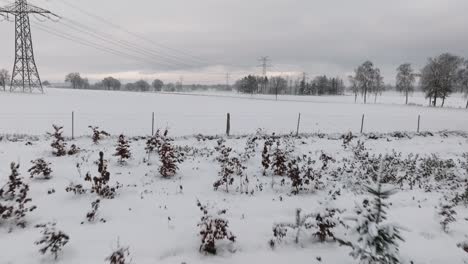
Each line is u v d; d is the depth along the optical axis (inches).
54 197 294.5
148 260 200.1
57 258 196.7
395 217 290.7
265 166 406.6
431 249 234.2
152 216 267.0
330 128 1088.8
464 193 359.3
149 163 436.1
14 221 240.2
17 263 190.1
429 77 3031.5
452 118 1665.8
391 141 762.2
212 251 213.0
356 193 355.9
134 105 1779.0
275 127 1042.7
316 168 456.1
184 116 1244.5
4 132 719.1
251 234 241.6
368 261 166.1
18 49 2175.2
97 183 309.0
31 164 400.5
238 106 2059.5
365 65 4160.9
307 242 235.0
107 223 249.0
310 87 6397.6
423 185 407.5
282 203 313.6
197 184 361.7
